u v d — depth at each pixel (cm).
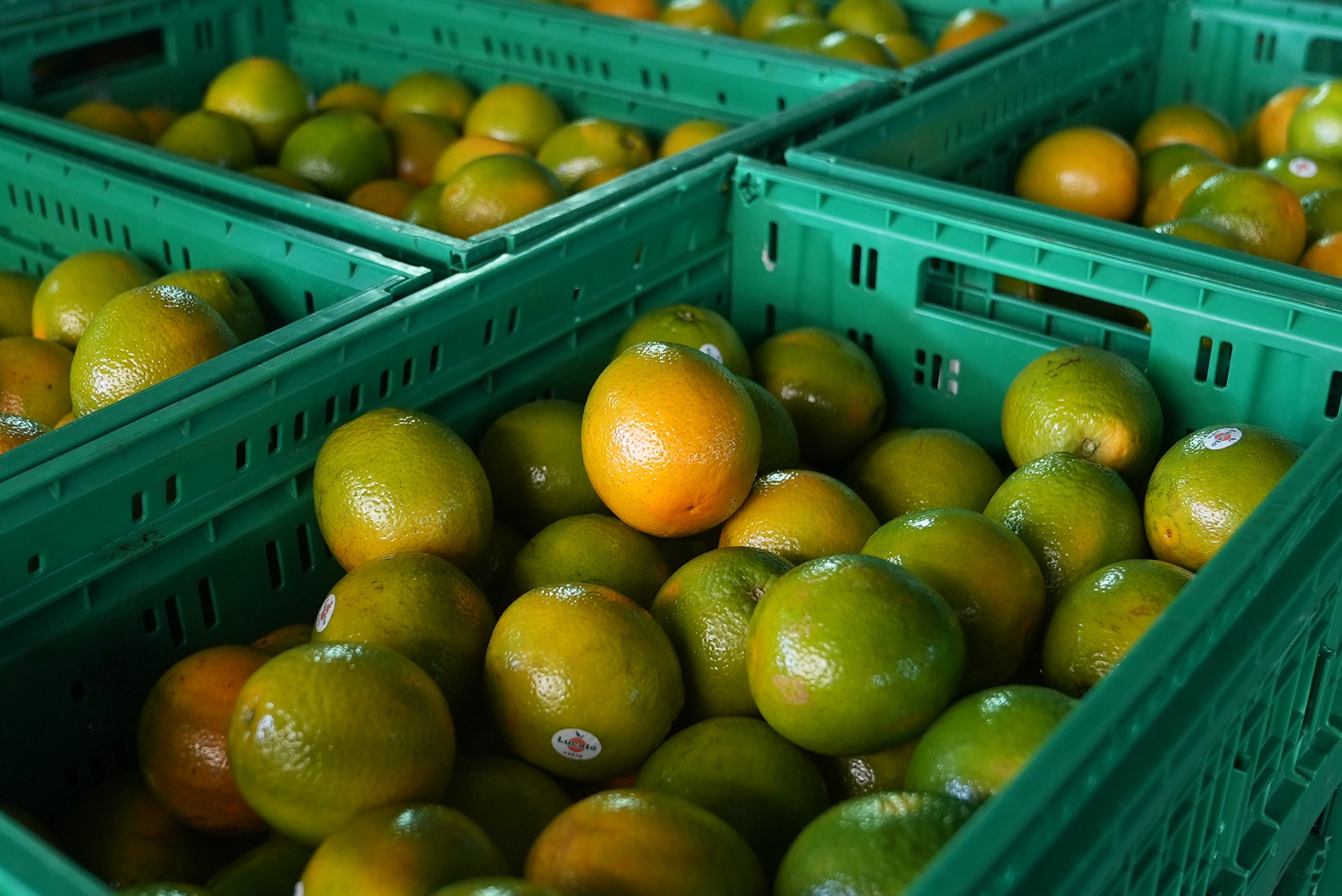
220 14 145
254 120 128
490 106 129
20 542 73
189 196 99
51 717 76
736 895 66
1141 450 88
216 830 76
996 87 119
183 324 86
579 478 89
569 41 132
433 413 89
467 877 64
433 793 71
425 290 86
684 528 84
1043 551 83
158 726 74
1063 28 126
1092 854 60
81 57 139
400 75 147
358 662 69
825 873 65
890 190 98
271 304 96
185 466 78
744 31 156
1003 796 59
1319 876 87
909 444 93
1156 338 90
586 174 118
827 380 96
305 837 69
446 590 78
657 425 81
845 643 71
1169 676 65
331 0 149
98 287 98
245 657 76
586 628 74
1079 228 92
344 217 94
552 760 75
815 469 100
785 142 109
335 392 83
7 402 95
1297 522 72
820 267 101
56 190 106
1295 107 130
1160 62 146
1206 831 71
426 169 127
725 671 78
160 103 141
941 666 71
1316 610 74
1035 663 83
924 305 98
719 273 104
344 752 68
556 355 94
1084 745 60
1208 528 82
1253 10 137
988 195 96
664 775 74
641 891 64
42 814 78
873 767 75
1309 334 85
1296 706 77
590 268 94
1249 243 105
